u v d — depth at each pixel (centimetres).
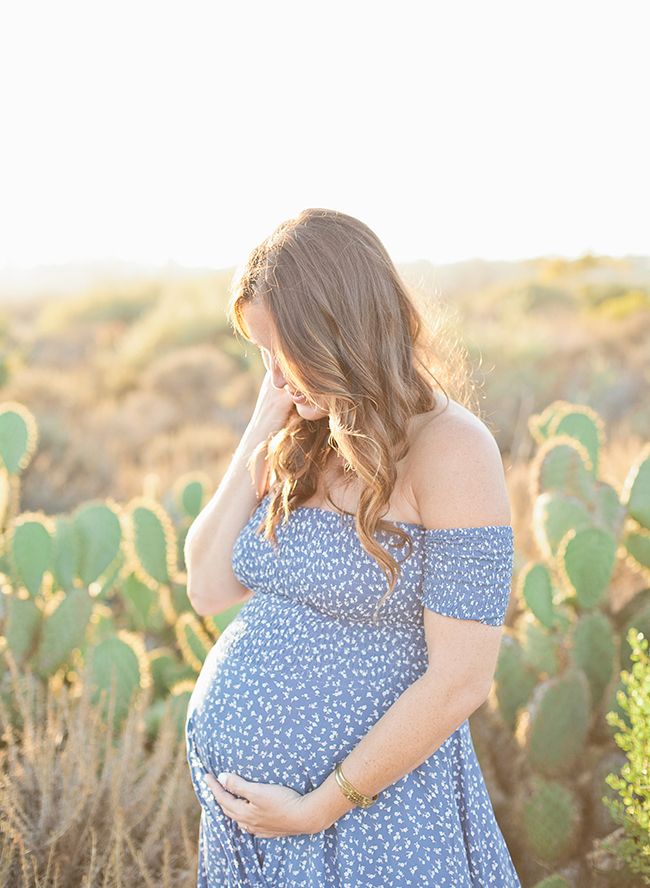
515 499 456
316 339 122
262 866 140
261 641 142
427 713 119
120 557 303
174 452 852
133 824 195
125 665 255
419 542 127
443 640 119
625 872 192
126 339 1504
